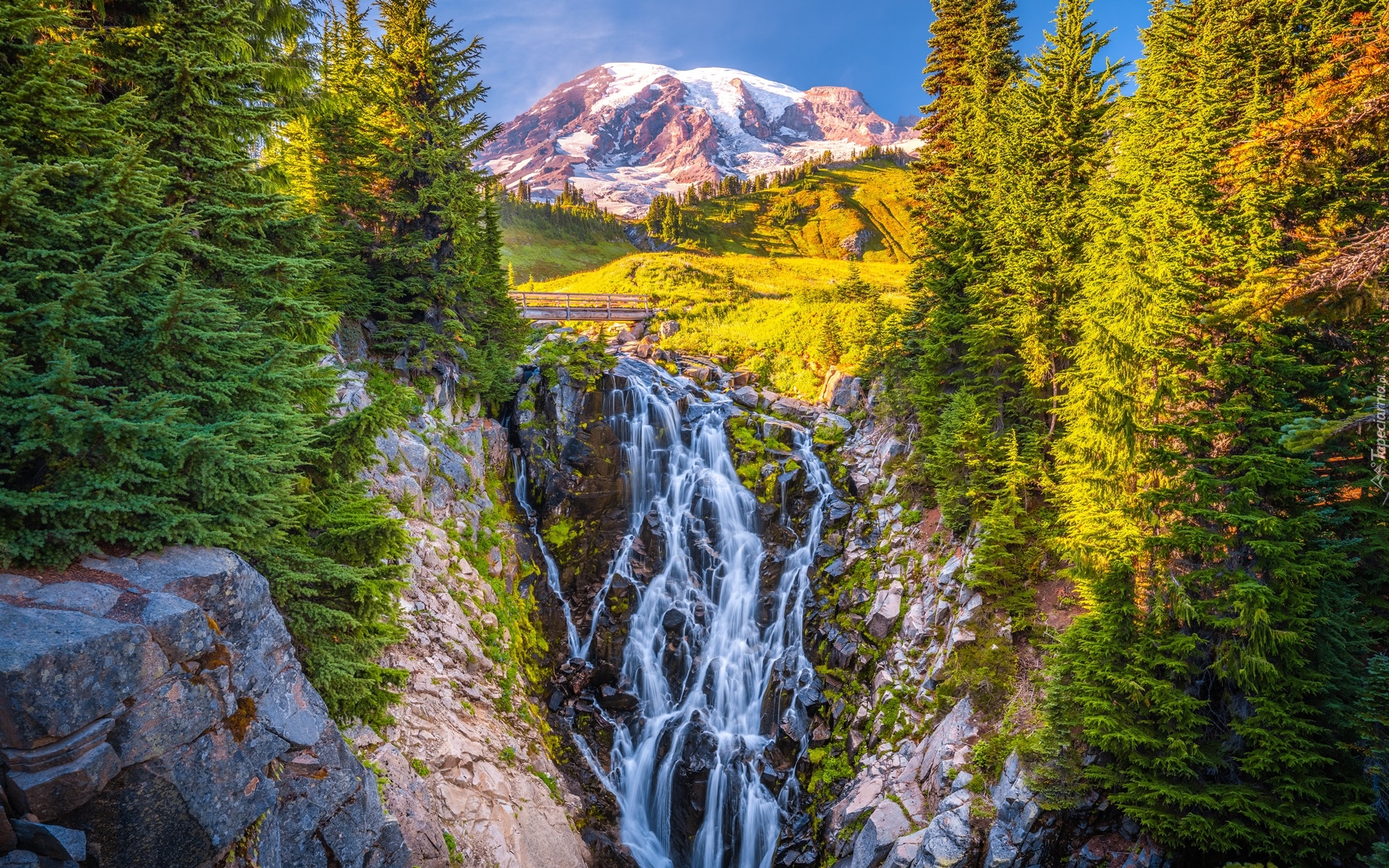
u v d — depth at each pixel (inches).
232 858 347.6
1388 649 604.1
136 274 342.0
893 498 1107.3
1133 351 682.8
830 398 1389.0
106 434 307.1
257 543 399.2
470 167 1122.0
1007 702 758.5
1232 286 633.0
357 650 486.9
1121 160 1053.2
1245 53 826.2
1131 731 599.2
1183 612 605.0
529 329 1327.5
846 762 894.4
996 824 657.6
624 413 1224.8
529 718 833.5
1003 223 974.4
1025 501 878.4
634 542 1166.3
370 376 960.9
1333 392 588.4
